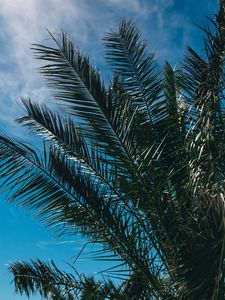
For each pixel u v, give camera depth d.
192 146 5.90
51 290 8.45
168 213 5.80
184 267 3.92
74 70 6.13
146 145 6.40
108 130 5.96
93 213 6.18
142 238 5.91
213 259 3.69
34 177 6.32
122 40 7.42
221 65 5.42
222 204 3.72
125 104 6.27
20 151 6.32
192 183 5.64
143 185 5.90
